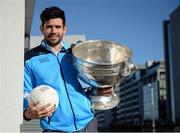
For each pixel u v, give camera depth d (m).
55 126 3.05
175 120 74.94
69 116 3.06
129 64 3.08
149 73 92.50
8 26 2.87
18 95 2.80
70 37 7.24
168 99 80.31
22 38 2.87
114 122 111.50
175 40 77.69
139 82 98.50
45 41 3.19
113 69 2.99
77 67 3.06
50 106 2.85
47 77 3.07
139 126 92.75
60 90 3.07
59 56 3.17
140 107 97.31
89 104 3.18
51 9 3.09
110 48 3.21
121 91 113.56
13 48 2.85
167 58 81.31
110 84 3.12
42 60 3.12
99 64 2.94
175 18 78.19
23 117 2.90
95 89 3.22
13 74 2.82
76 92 3.13
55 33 3.09
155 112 85.69
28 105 2.86
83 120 3.13
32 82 3.11
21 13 2.90
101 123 116.38
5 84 2.80
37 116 2.83
